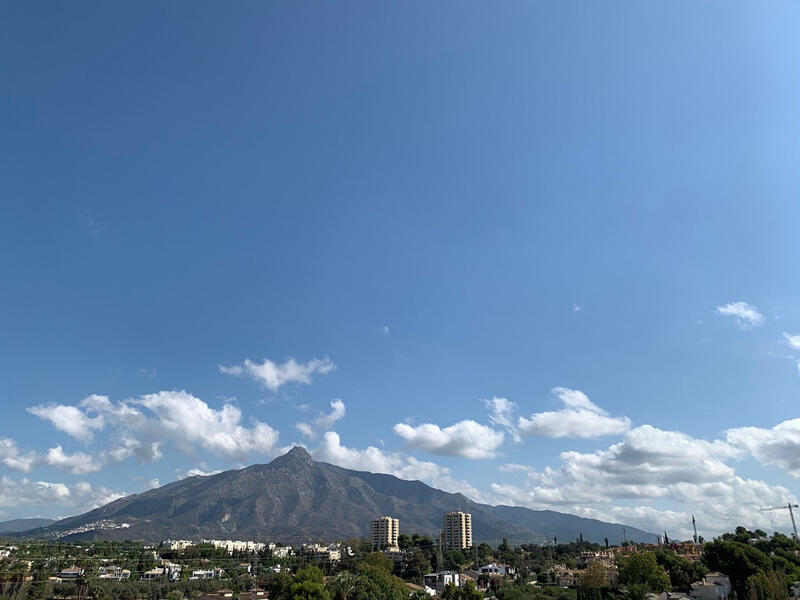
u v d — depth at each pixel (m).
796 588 143.62
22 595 161.75
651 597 144.50
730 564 153.12
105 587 182.38
